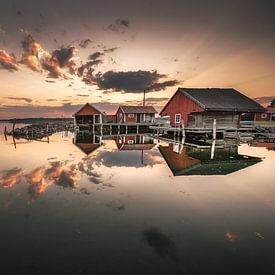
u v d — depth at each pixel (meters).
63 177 6.68
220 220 3.85
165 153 11.68
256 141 17.66
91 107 35.66
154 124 30.75
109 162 9.13
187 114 20.98
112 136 25.16
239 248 3.00
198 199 4.87
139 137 23.80
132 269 2.57
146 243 3.11
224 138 19.53
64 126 38.59
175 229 3.53
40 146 14.90
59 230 3.48
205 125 20.39
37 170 7.59
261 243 3.12
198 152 11.93
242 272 2.52
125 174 7.09
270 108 33.28
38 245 3.06
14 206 4.44
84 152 12.05
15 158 10.04
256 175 6.90
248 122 29.27
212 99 20.08
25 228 3.54
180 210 4.27
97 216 3.99
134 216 4.01
